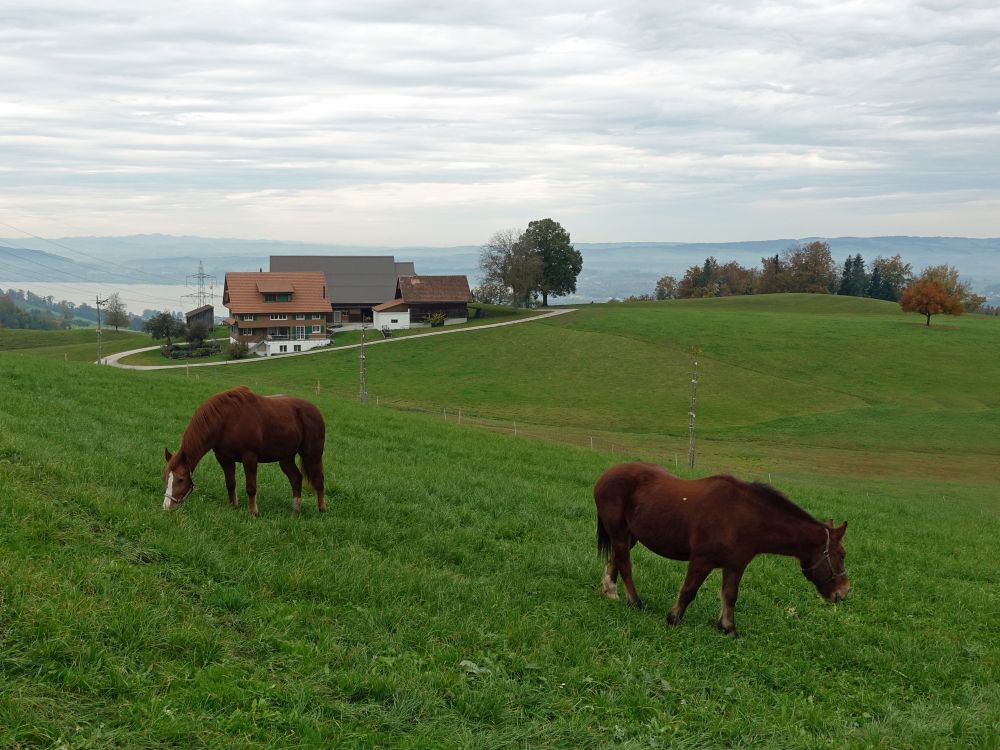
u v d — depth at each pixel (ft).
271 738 23.89
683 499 41.04
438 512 57.52
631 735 28.37
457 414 262.47
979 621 49.21
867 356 350.43
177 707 24.61
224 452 47.39
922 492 145.89
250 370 354.95
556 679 32.22
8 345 521.24
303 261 537.24
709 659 37.22
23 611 27.63
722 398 292.61
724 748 28.09
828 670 38.58
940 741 29.27
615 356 358.64
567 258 563.89
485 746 25.62
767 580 51.93
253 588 35.91
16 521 36.09
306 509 52.44
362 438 93.09
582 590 45.44
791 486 113.19
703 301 605.31
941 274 429.38
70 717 23.18
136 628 28.78
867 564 60.70
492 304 605.31
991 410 268.62
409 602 38.09
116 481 49.06
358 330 477.77
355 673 28.94
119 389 96.12
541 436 202.69
